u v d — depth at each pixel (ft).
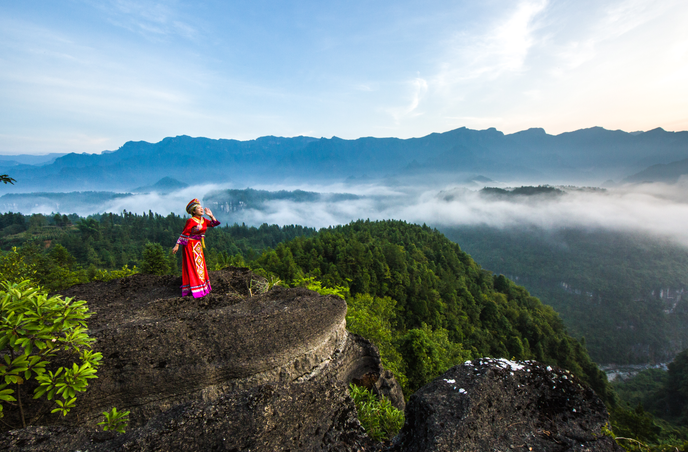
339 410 11.49
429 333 132.36
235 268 33.53
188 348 18.42
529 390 12.31
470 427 10.44
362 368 30.94
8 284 11.09
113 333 16.99
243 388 19.81
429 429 10.36
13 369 10.21
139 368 16.75
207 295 24.82
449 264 306.55
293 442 9.96
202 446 9.09
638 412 113.70
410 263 261.65
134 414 16.47
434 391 12.07
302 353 22.81
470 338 208.03
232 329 20.17
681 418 202.18
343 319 28.40
